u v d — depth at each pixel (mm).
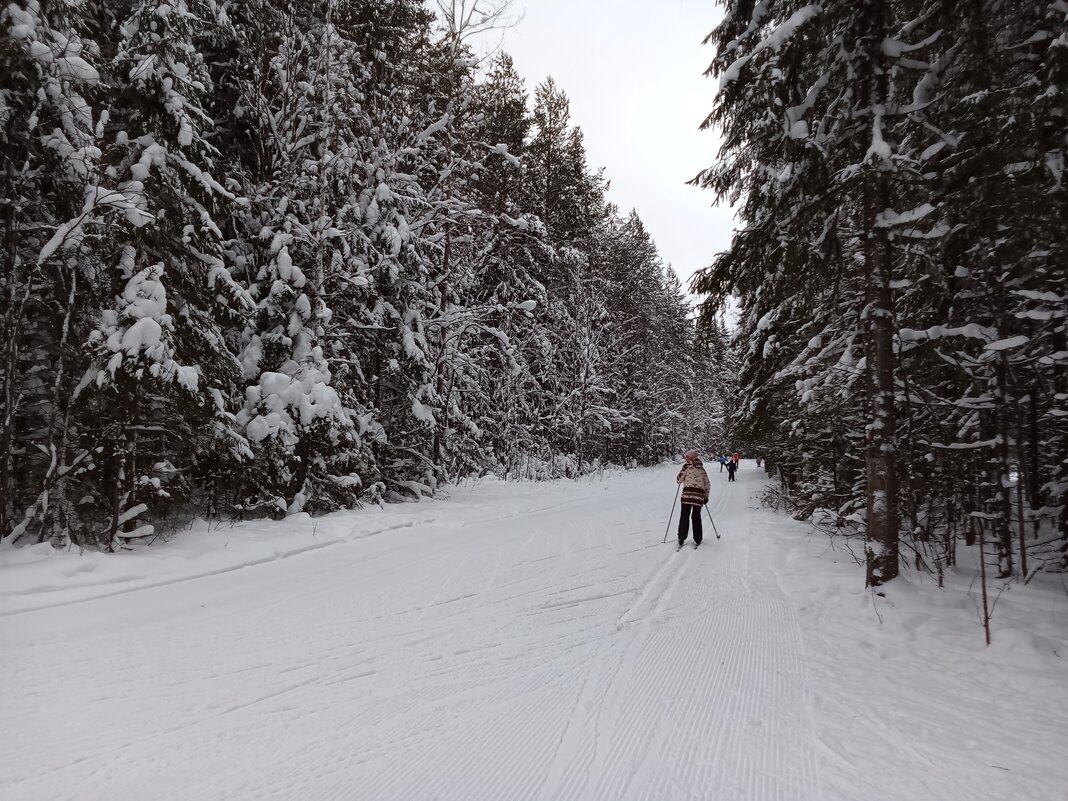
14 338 7395
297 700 3797
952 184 5656
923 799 2664
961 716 3469
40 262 7102
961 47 5523
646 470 35938
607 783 2859
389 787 2846
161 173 8508
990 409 6285
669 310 42156
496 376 21781
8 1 6629
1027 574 6367
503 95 20484
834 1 5762
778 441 12609
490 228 18625
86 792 2791
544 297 22594
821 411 8523
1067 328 5688
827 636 4969
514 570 7559
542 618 5527
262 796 2771
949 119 5844
